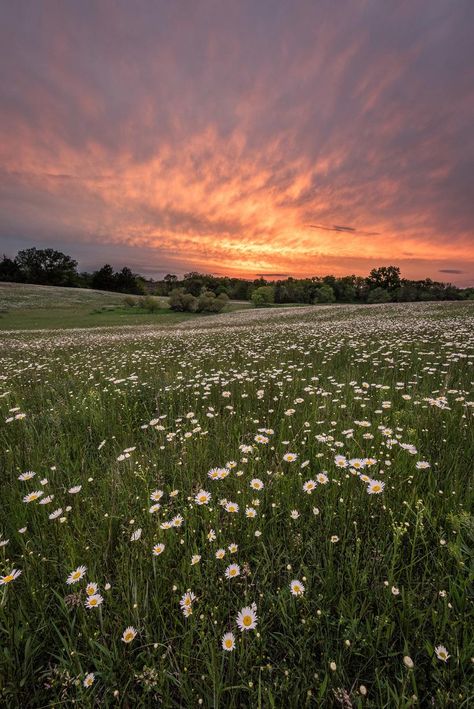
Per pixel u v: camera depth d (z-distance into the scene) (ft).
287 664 5.20
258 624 5.48
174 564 6.98
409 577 5.87
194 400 18.16
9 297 237.86
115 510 8.59
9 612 5.85
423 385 18.04
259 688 4.27
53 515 7.66
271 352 32.42
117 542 7.77
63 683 4.90
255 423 14.21
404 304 142.61
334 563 6.73
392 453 10.21
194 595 5.87
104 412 16.12
